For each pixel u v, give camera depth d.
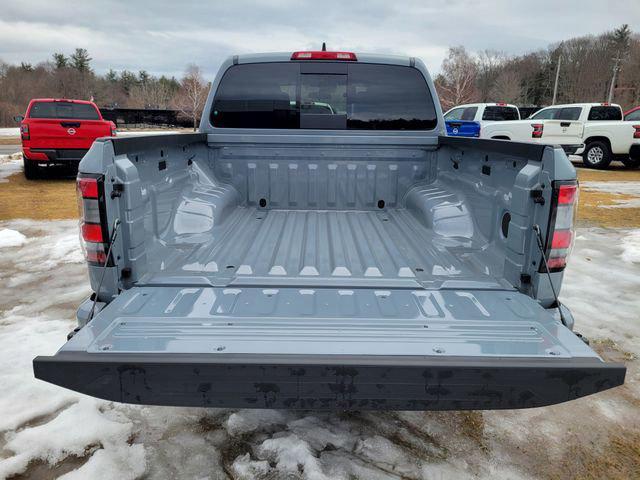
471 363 1.81
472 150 3.26
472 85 64.88
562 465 2.53
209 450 2.56
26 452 2.53
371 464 2.46
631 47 92.19
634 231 7.52
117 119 53.28
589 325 4.18
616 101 86.88
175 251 3.09
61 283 5.05
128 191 2.41
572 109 15.52
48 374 1.80
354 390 1.83
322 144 3.97
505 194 2.73
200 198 3.46
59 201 9.38
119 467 2.43
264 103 3.90
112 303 2.28
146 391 1.84
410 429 2.76
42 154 10.84
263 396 1.85
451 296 2.43
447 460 2.52
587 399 3.13
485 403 1.86
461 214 3.31
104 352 1.86
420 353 1.89
